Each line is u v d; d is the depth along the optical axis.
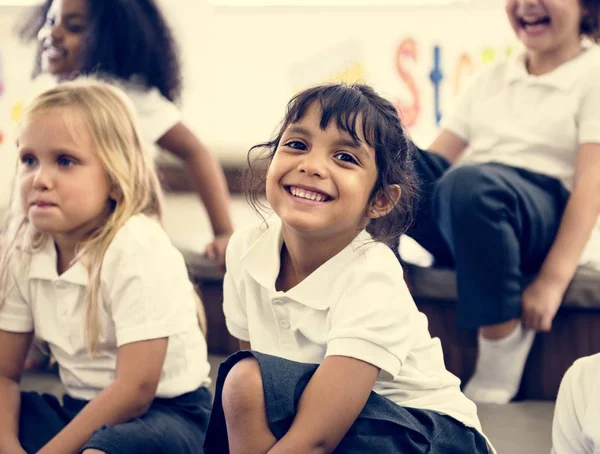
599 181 1.60
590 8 1.69
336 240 1.12
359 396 1.03
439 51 2.70
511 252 1.53
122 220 1.32
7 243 1.40
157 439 1.21
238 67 2.84
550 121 1.68
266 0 2.81
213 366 1.73
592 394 1.12
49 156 1.31
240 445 0.99
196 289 1.81
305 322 1.11
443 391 1.12
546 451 1.36
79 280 1.30
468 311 1.54
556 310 1.56
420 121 2.67
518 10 1.69
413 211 1.33
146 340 1.26
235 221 2.25
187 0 2.78
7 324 1.37
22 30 2.19
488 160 1.73
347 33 2.77
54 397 1.37
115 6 1.91
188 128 1.98
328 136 1.09
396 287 1.09
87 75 1.92
